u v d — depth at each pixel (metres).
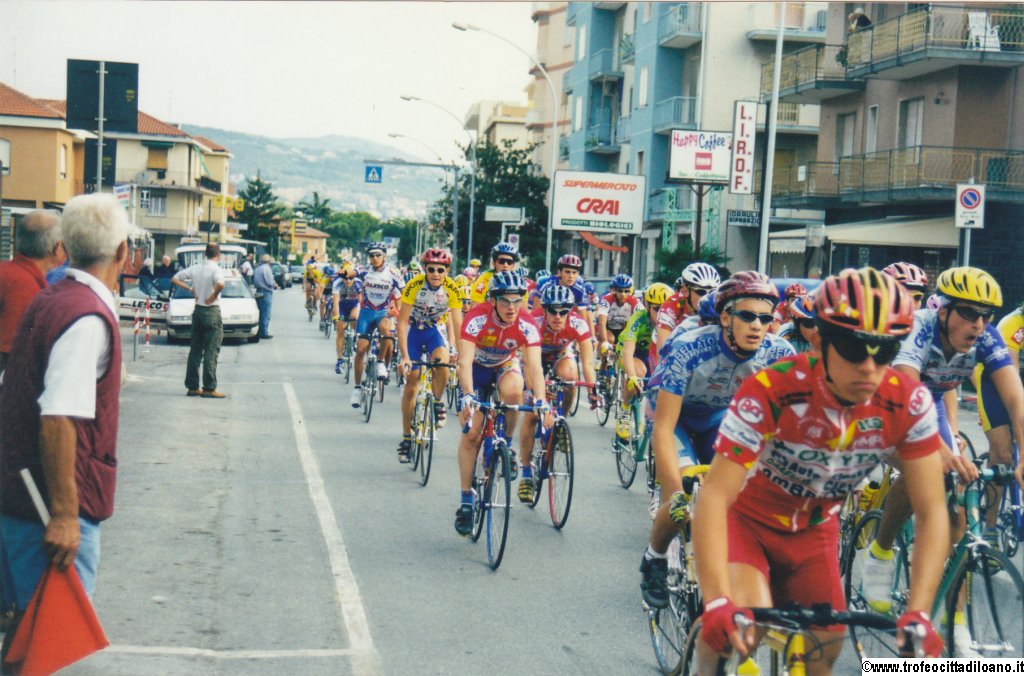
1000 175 24.20
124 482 8.42
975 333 4.95
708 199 34.78
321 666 4.61
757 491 3.38
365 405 12.59
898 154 25.83
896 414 3.12
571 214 35.56
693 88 38.44
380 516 7.66
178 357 19.52
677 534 4.53
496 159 50.81
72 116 17.06
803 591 3.44
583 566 6.49
